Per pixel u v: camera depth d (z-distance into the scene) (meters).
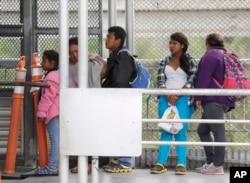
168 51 16.38
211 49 14.66
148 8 16.42
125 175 14.45
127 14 15.84
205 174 14.70
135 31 16.44
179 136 14.58
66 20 10.05
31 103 15.66
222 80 14.48
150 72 16.39
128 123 9.85
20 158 15.73
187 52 16.36
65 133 9.92
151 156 15.95
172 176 14.35
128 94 9.84
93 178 10.18
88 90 9.86
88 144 9.89
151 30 16.42
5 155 15.70
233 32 16.27
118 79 14.33
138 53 16.44
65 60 10.06
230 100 14.55
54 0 15.93
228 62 14.46
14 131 14.68
